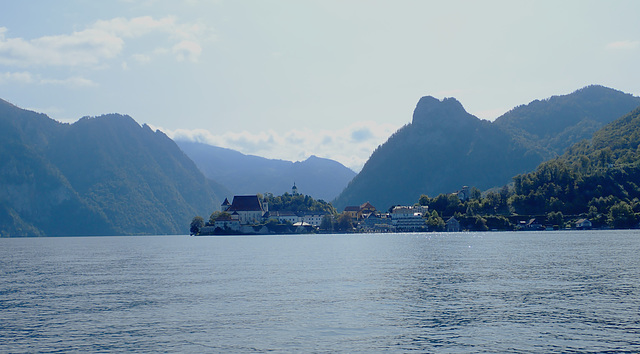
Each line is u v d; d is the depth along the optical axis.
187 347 55.09
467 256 152.75
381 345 55.16
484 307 71.88
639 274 101.19
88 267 141.62
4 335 60.28
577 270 109.12
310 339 57.53
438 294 82.62
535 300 76.06
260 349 54.28
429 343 55.59
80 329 62.66
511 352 52.31
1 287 97.69
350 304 75.31
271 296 82.62
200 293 86.75
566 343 54.69
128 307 75.31
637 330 58.94
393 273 110.94
